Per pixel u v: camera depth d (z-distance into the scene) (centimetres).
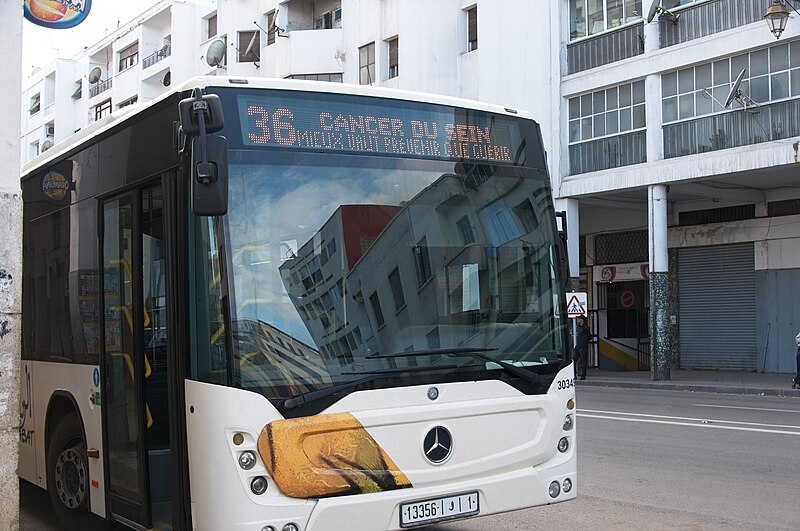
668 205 2962
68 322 712
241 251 512
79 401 689
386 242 556
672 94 2489
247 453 493
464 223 590
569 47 2789
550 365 600
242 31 4272
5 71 626
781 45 2234
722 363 2842
